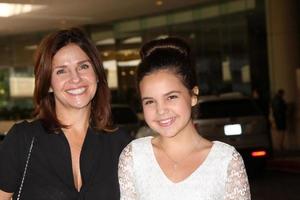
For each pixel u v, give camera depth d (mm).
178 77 2537
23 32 28719
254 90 18500
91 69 3178
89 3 18688
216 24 22969
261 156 10883
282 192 9945
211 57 23469
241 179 2477
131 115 13219
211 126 10672
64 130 3145
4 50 32406
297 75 15508
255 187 10570
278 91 15367
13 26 25062
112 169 3092
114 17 23625
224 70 23109
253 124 10883
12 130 3047
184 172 2516
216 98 11125
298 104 15766
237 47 22453
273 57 16703
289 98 16188
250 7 21500
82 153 3074
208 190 2469
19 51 32156
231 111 10875
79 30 3186
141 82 2576
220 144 2555
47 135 3039
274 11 16547
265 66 21531
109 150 3141
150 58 2576
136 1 19062
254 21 21547
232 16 22234
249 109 11000
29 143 3000
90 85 3162
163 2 19766
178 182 2502
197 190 2471
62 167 3008
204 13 23094
